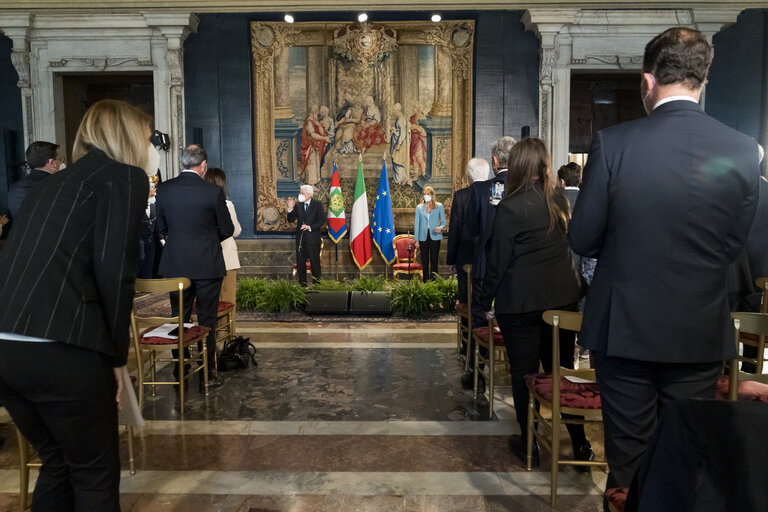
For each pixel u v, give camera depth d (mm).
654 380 1774
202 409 3959
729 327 1735
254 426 3652
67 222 1736
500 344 3748
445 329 6516
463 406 4012
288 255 10430
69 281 1706
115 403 1864
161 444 3371
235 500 2713
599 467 3033
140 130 1992
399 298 7324
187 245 4219
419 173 10484
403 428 3617
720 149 1650
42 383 1678
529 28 9922
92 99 11086
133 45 9945
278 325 6723
